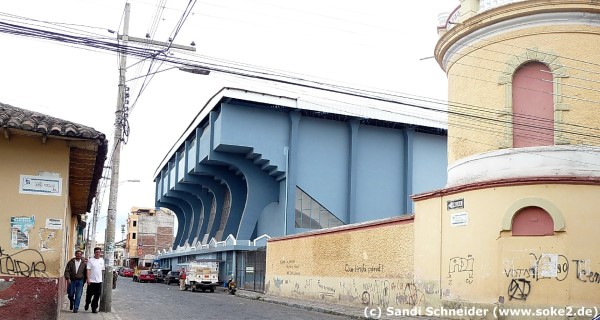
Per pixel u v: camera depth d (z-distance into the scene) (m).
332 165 44.22
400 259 21.47
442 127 46.06
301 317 19.92
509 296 16.77
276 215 44.53
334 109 42.97
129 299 27.64
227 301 28.70
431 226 19.77
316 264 28.19
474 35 19.62
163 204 70.06
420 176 46.19
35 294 11.38
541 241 16.62
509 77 18.62
